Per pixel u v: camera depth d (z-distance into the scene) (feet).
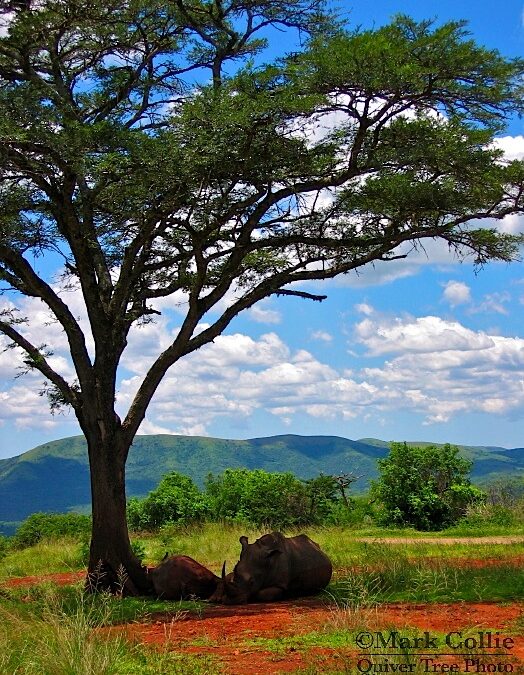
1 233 50.34
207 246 52.47
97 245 52.19
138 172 46.78
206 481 110.93
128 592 47.26
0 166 46.37
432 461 105.91
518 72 45.47
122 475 49.37
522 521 100.42
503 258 53.42
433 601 36.99
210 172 47.73
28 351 49.98
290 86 46.44
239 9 56.95
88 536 73.61
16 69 52.70
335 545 71.15
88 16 50.60
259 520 99.30
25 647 24.91
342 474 110.83
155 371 50.75
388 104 46.85
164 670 24.22
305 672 23.11
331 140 49.75
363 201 51.57
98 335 50.57
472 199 50.34
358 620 30.19
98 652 23.88
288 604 39.99
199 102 47.19
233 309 52.24
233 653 27.12
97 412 49.49
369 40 43.01
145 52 55.93
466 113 48.83
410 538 82.53
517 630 28.94
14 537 104.68
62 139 44.83
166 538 81.30
